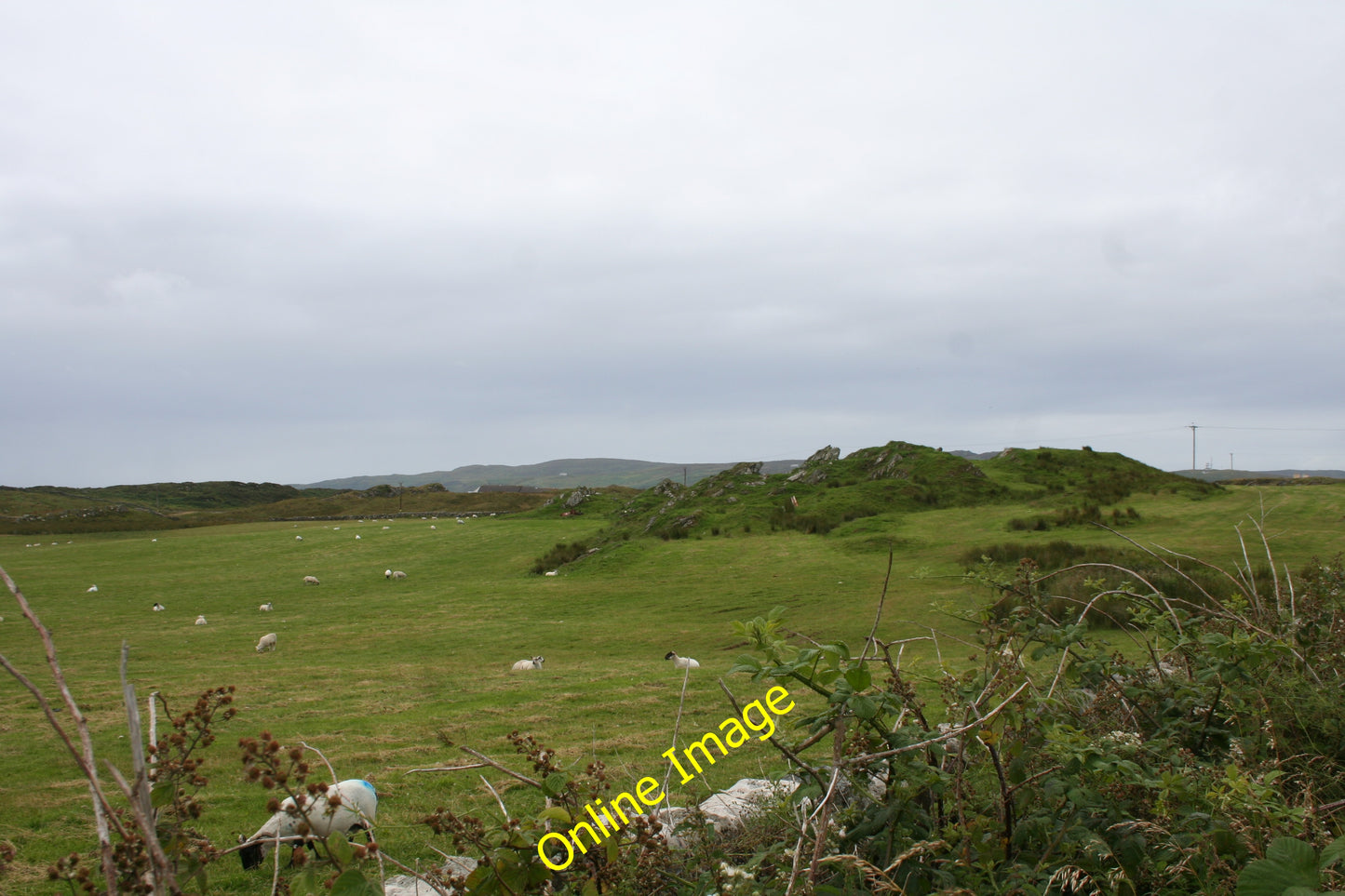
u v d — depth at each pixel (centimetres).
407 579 4369
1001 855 302
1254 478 7744
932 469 5397
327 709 1421
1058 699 383
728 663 1897
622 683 1544
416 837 626
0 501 10938
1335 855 233
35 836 729
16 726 1294
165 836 215
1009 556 3203
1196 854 284
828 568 3538
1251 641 396
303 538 6197
